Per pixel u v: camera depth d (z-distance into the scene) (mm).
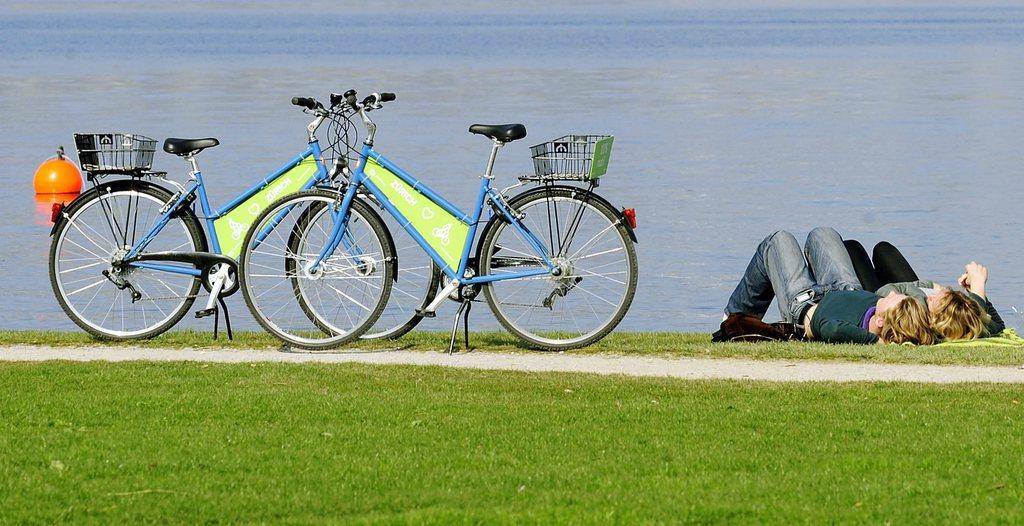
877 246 39938
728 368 32906
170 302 55938
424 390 29203
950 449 23312
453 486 21234
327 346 35094
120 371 31234
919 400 28250
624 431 25031
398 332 36031
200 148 35875
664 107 161125
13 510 19719
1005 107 157125
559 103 167125
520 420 25906
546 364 33406
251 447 23594
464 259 34875
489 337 37906
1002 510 19484
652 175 100125
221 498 20391
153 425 25297
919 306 35688
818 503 20062
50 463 22156
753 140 124625
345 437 24406
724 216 81312
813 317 36969
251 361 33281
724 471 22156
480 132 34438
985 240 72875
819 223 78812
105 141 35594
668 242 72875
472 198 87062
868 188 92938
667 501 20062
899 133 129750
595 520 19062
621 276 63750
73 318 36438
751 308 39625
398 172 34938
